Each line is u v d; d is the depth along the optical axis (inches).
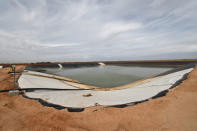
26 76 1508.4
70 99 764.6
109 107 577.6
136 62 4985.2
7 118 503.5
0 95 847.7
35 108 605.0
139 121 436.8
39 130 408.8
